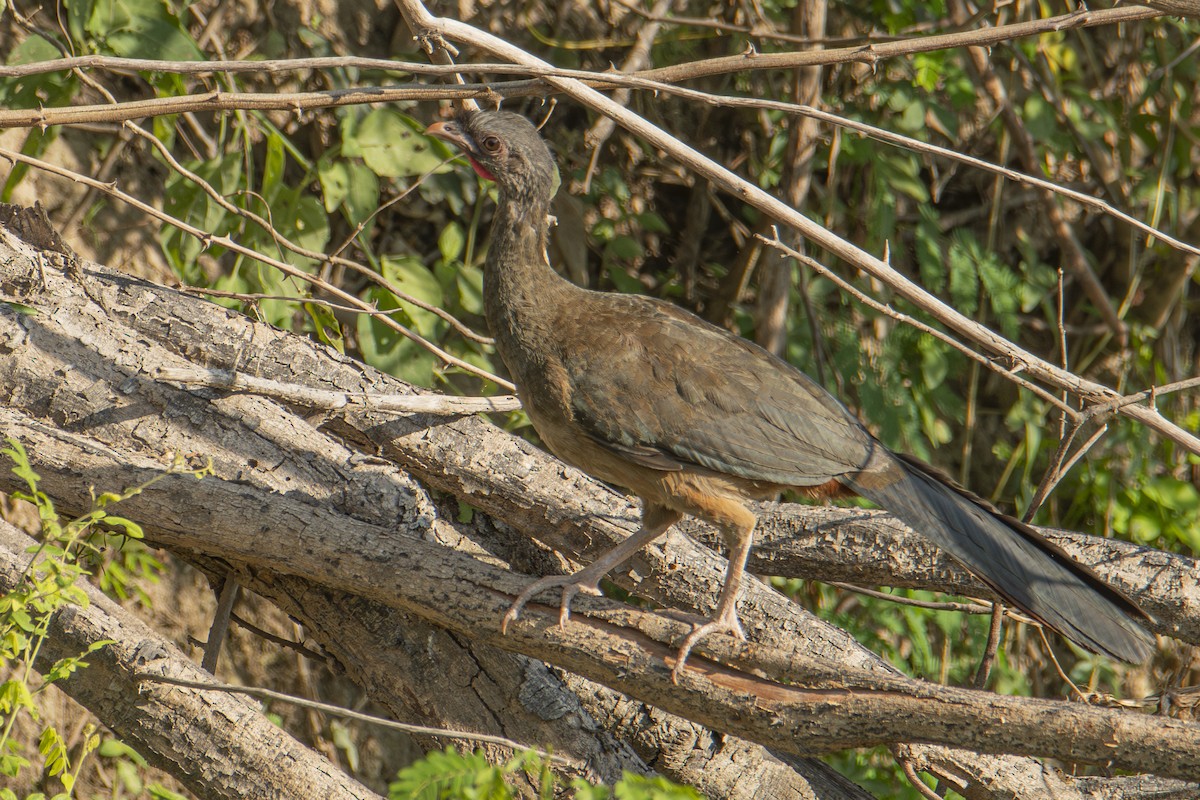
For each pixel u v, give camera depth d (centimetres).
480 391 1295
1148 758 603
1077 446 1414
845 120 823
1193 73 1489
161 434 786
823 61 860
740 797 827
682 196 1440
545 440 820
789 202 1259
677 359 789
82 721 1155
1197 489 1530
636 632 717
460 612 734
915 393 1370
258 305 981
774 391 798
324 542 739
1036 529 867
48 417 782
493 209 1334
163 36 1070
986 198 1520
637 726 821
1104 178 1469
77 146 1181
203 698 722
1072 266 1434
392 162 1142
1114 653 740
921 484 798
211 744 721
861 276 1386
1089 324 1541
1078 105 1448
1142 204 1546
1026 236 1536
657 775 818
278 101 826
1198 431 1506
